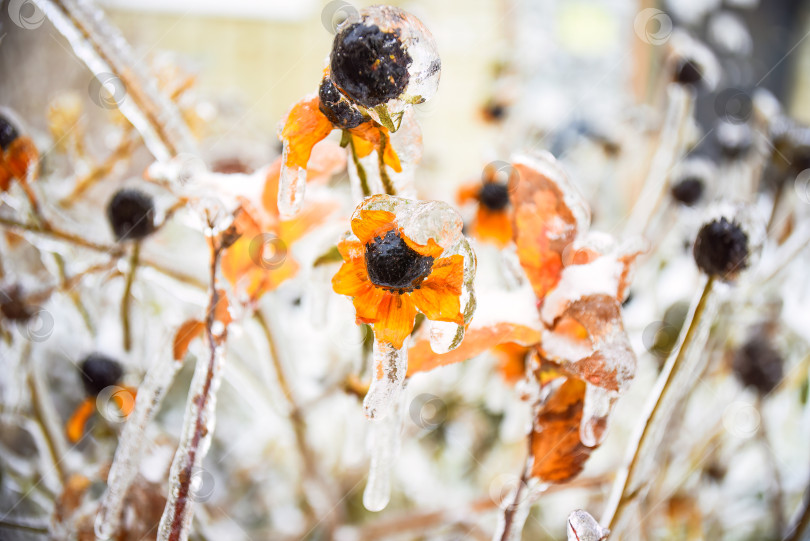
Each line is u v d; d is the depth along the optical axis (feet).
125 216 1.15
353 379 1.15
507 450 2.01
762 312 1.70
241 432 2.07
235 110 2.28
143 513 1.18
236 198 1.04
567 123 2.99
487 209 1.57
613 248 1.00
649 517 1.57
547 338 0.97
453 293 0.84
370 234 0.84
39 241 1.20
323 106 0.87
